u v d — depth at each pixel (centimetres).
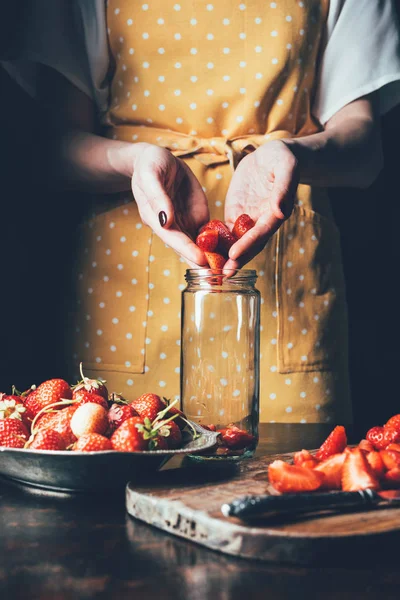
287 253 150
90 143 143
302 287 151
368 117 153
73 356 155
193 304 104
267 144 123
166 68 148
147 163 119
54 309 216
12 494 84
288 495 68
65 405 95
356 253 251
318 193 156
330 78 155
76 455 78
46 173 150
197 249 108
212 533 66
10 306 215
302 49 149
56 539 69
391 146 253
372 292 251
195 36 147
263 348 149
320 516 68
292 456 94
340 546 63
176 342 149
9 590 57
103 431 86
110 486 83
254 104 147
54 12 149
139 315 149
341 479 77
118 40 149
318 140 141
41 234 216
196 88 148
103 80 154
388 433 100
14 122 212
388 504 72
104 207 152
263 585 58
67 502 81
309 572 61
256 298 105
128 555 65
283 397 150
